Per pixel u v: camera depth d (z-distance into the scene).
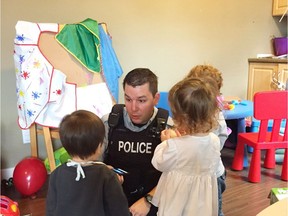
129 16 2.96
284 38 3.93
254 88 3.93
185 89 1.21
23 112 2.23
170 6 3.19
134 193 1.31
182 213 1.20
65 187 1.01
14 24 2.43
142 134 1.29
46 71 2.19
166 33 3.22
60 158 2.40
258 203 2.21
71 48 2.32
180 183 1.18
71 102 2.33
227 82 3.80
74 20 2.68
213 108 1.23
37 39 2.16
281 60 3.59
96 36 2.42
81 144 1.02
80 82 2.40
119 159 1.31
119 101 3.05
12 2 2.40
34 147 2.38
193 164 1.18
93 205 1.00
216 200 1.25
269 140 2.60
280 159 2.94
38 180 2.21
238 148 2.76
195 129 1.21
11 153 2.59
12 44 2.45
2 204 1.68
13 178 2.24
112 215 1.02
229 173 2.72
